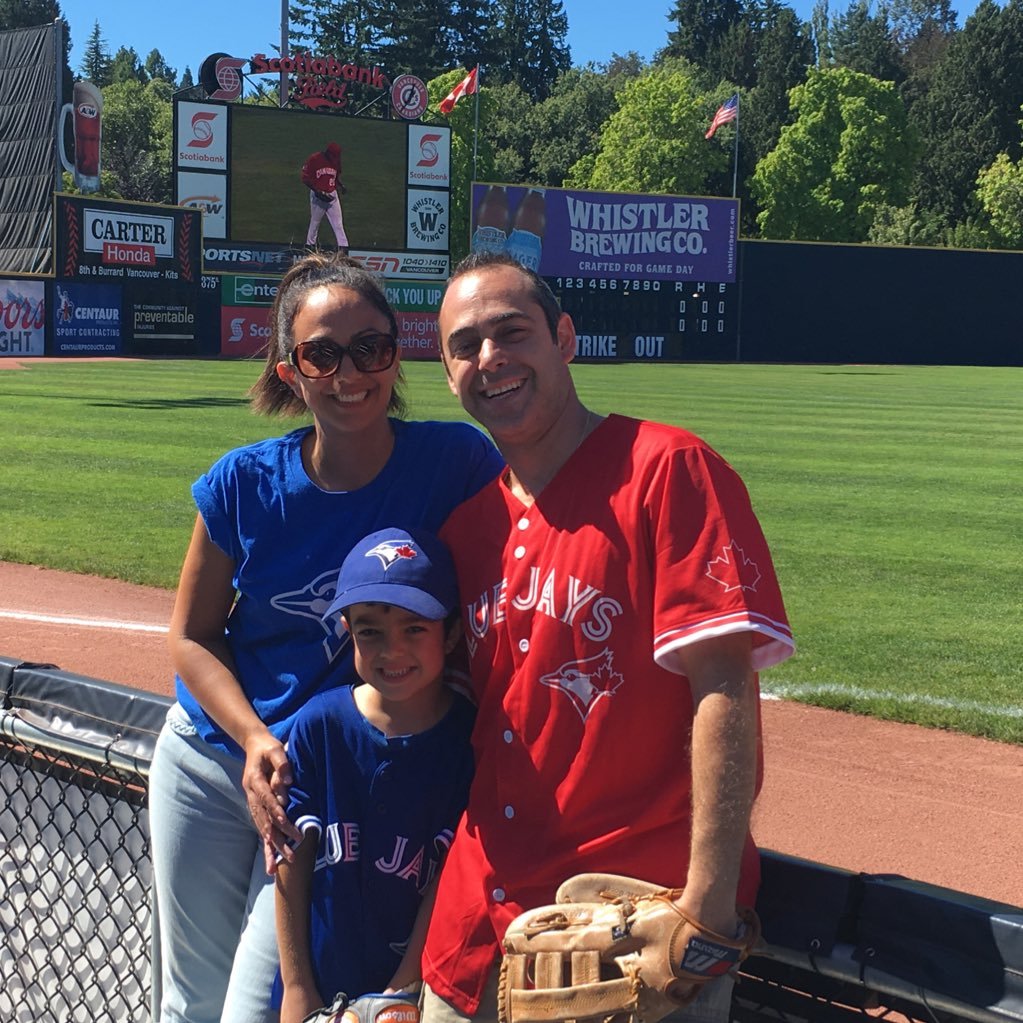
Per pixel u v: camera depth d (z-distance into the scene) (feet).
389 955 6.77
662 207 147.43
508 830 6.04
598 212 145.79
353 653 7.27
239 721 7.20
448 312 6.39
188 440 52.21
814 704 18.97
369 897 6.74
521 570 6.04
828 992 5.88
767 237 227.20
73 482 40.47
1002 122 235.40
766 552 5.58
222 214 134.31
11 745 9.72
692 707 5.78
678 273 149.28
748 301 151.94
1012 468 48.78
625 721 5.72
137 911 9.48
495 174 248.52
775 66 257.96
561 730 5.83
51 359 122.83
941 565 29.60
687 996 5.34
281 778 6.80
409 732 6.73
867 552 31.19
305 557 7.36
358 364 7.09
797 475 45.57
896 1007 5.65
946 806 14.92
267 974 7.20
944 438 60.18
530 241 144.25
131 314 132.67
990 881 12.77
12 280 124.26
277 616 7.47
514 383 6.15
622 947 5.41
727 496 5.53
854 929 5.63
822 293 152.76
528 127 278.87
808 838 13.92
